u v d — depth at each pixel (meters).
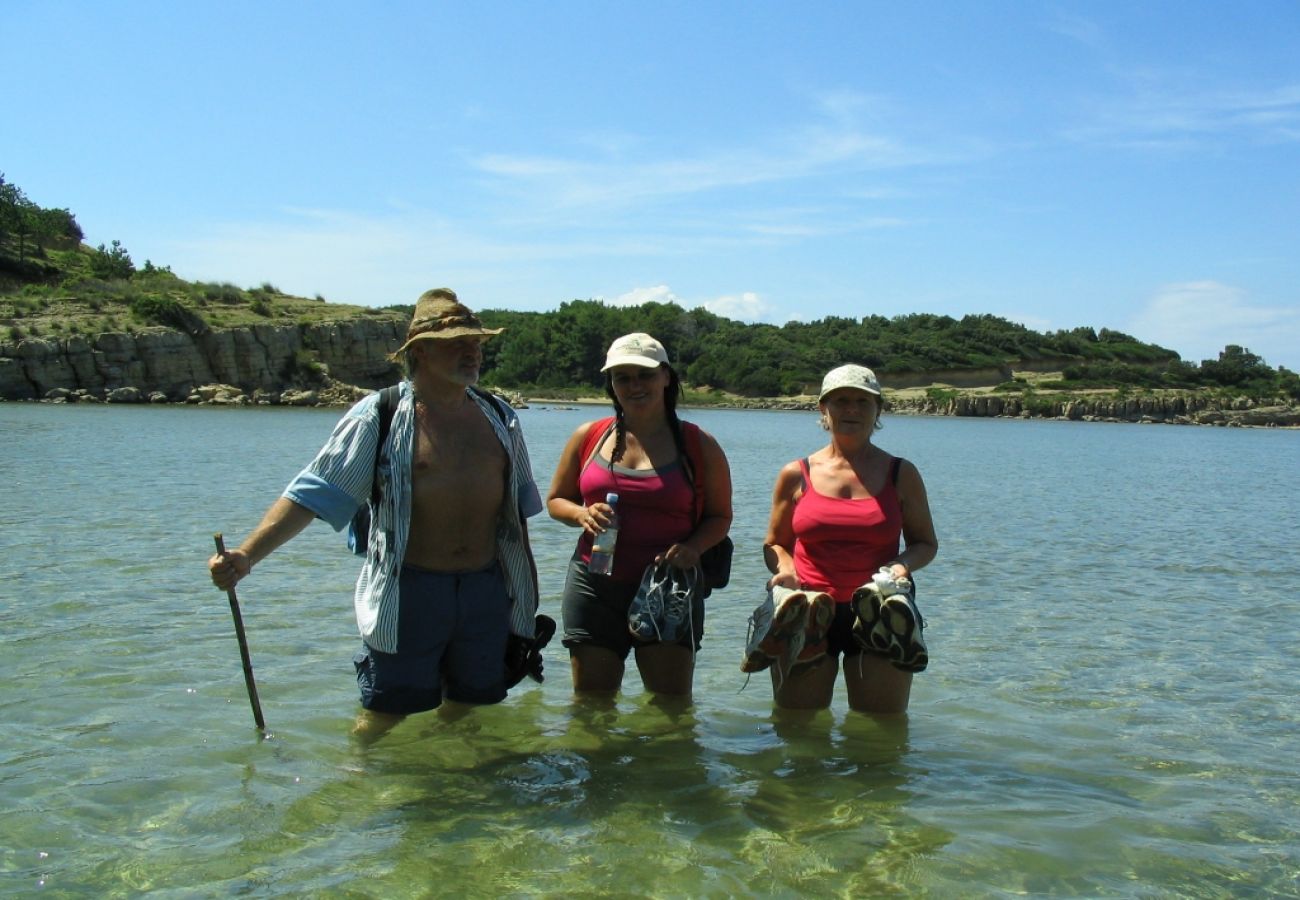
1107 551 15.14
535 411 99.62
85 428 40.66
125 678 6.81
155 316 77.75
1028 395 148.12
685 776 5.45
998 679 7.64
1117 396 148.75
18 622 8.18
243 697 6.52
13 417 47.34
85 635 7.86
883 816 4.98
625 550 6.22
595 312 161.88
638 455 6.19
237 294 90.31
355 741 5.80
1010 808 5.12
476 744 5.86
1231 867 4.51
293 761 5.47
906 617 5.88
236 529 13.75
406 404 5.55
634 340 6.01
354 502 5.45
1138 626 9.71
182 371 77.06
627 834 4.70
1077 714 6.79
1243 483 33.22
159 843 4.46
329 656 7.54
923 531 6.29
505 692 6.00
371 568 5.62
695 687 7.17
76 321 75.81
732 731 6.20
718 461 6.20
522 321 170.38
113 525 13.76
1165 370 176.50
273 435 40.59
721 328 173.75
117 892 4.02
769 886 4.23
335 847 4.48
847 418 6.13
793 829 4.80
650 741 5.99
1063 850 4.64
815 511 6.18
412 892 4.10
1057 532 17.53
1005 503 23.17
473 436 5.66
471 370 5.50
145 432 39.59
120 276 101.31
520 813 4.91
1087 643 8.92
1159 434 100.25
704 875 4.32
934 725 6.45
